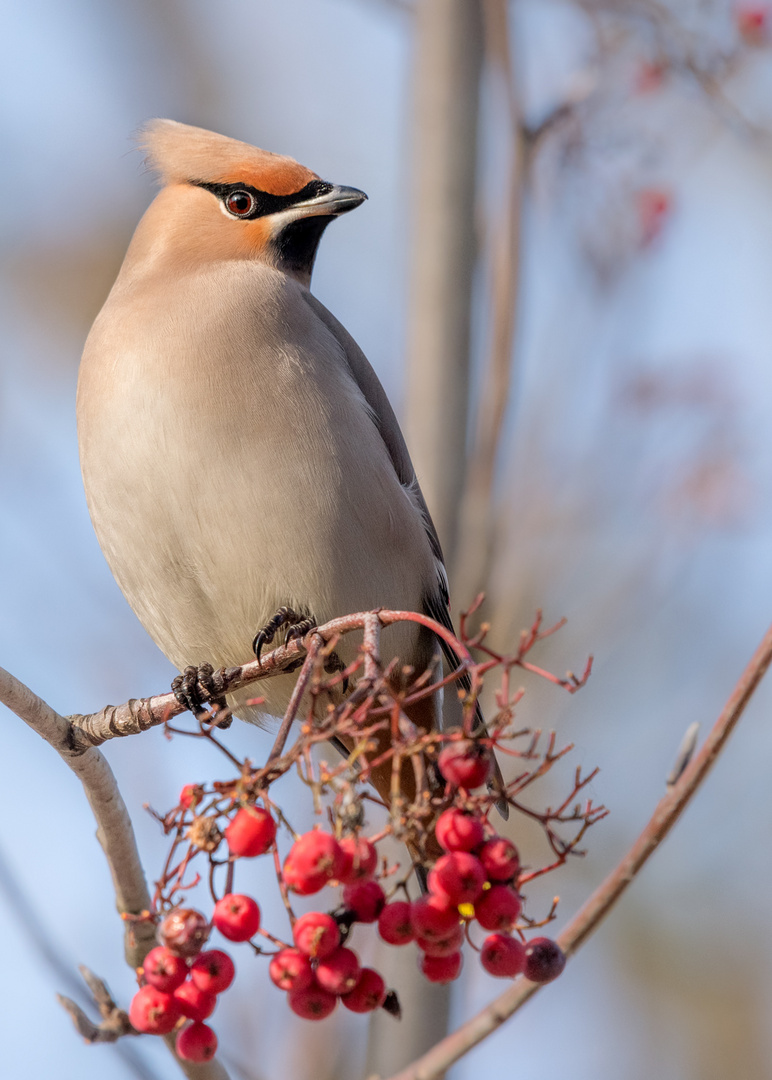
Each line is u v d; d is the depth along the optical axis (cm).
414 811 592
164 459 898
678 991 1352
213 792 597
